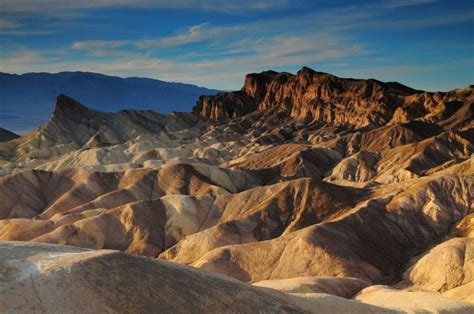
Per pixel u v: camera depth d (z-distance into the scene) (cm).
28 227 12044
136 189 15038
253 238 10962
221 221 12262
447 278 7812
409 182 11800
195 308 2780
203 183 15212
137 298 2648
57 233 11562
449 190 10950
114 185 15888
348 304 3953
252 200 12469
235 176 16612
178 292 2838
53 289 2541
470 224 9781
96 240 11688
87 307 2497
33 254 2959
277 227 11294
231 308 2948
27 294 2494
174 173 15688
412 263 9150
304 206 11550
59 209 14750
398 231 10169
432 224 10344
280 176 17900
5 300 2439
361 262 9025
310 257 9081
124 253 2975
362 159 18012
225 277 3416
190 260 10488
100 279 2669
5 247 3078
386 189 11900
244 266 9194
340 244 9325
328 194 11688
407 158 17238
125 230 11981
